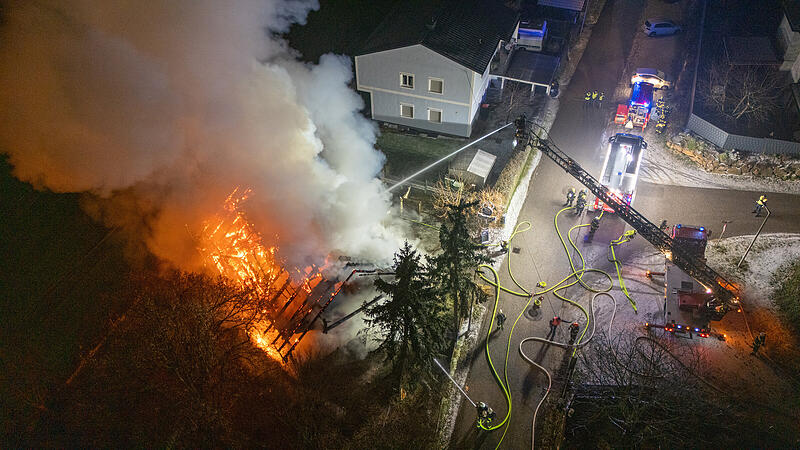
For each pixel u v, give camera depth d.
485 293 25.84
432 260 21.55
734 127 33.88
